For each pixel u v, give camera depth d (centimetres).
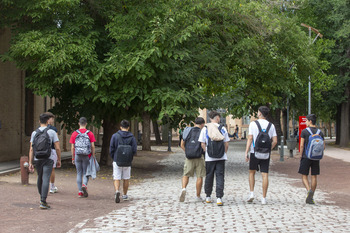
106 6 1577
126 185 980
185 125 1586
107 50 1586
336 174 1645
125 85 1434
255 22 1708
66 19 1538
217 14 1695
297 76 2308
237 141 5453
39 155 832
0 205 846
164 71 1473
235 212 815
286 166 1995
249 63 1725
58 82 1492
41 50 1396
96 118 1570
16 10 1518
